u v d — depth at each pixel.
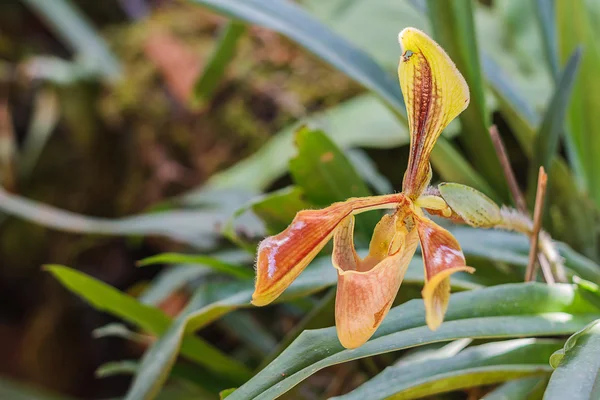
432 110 0.48
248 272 0.60
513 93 0.67
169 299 1.04
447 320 0.50
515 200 0.60
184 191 1.15
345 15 1.01
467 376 0.51
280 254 0.48
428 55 0.47
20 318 1.45
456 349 0.57
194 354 0.60
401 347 0.49
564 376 0.47
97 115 1.24
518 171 1.00
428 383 0.50
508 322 0.50
